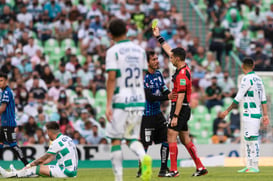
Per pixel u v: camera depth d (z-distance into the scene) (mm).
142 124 34875
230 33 81938
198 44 81438
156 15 82312
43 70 71000
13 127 40531
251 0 86500
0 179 32469
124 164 56438
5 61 73250
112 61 23016
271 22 84625
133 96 23312
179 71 32469
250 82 36969
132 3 83625
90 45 77750
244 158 52906
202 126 72250
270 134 58688
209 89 73250
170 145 33312
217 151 60688
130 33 78375
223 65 79125
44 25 78750
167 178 31984
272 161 54469
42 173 33938
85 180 31156
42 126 65625
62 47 78188
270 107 58625
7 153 55156
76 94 69688
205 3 87812
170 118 33156
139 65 23703
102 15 81250
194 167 51719
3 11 77688
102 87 72250
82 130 65375
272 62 80000
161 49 77750
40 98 67875
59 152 34062
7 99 39938
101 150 57375
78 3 82938
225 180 30156
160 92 34656
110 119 22500
